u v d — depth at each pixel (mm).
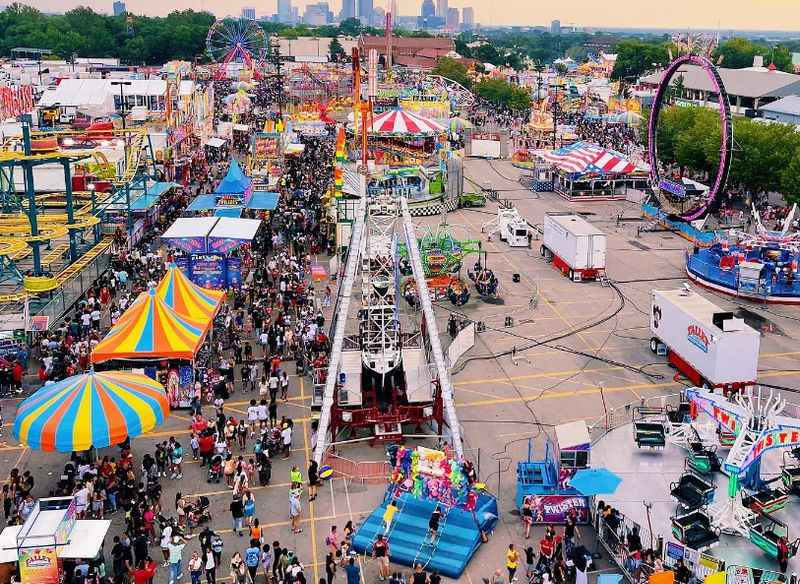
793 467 35625
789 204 88562
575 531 33188
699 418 40031
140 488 34469
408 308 60594
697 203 82938
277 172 95812
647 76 192500
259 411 40906
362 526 33156
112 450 39500
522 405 44719
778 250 67125
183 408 44219
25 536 28188
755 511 32594
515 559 29625
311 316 54031
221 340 51719
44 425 35094
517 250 77938
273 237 73812
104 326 54156
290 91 176500
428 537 32094
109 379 37188
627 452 38188
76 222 63406
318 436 37438
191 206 75812
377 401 42500
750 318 58906
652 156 88312
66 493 34500
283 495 36156
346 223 68062
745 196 95875
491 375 48875
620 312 60188
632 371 49344
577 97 172125
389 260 45812
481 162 131375
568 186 102375
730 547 31109
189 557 31438
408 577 30328
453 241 67750
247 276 64250
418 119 102625
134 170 77688
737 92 149625
